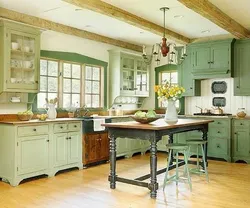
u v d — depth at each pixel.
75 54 5.98
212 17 4.44
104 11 4.24
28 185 4.24
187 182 4.37
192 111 6.96
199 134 6.32
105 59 6.69
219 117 6.04
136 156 6.50
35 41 4.86
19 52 4.71
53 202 3.54
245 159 5.79
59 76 5.76
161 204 3.46
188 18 5.08
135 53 6.95
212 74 6.32
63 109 5.74
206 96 6.78
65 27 5.48
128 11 4.66
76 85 6.12
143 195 3.80
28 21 4.84
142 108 7.67
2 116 4.73
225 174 4.89
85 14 4.82
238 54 6.12
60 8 4.52
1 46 4.48
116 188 4.09
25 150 4.38
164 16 4.88
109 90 6.76
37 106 5.35
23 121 4.53
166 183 4.32
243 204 3.46
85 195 3.79
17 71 4.73
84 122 5.31
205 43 6.36
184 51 4.88
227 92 6.52
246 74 6.02
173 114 4.56
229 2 4.28
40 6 4.42
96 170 5.14
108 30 5.90
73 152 5.12
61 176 4.73
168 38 6.11
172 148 4.12
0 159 4.44
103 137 5.71
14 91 4.59
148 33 6.16
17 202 3.53
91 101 6.46
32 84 4.82
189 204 3.46
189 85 6.65
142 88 7.24
